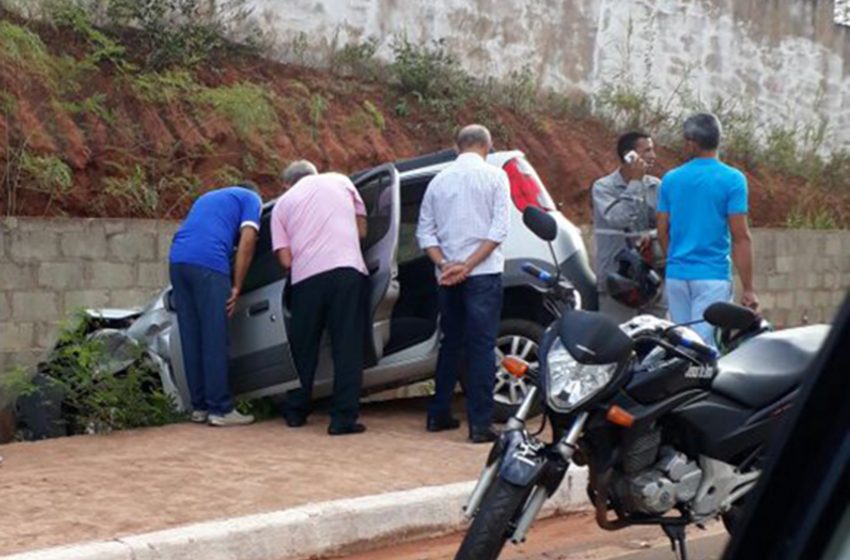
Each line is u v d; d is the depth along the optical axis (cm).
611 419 503
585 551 636
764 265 1427
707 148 795
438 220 805
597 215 887
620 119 1486
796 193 1584
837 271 1496
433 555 635
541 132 1390
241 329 892
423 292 897
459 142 819
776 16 1631
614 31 1503
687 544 650
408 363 876
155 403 888
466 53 1395
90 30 1144
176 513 636
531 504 493
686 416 526
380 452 779
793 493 164
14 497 664
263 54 1270
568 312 519
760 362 552
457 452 780
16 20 1138
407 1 1359
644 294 859
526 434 509
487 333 798
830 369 163
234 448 791
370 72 1325
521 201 890
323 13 1310
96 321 948
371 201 873
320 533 627
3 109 1057
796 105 1653
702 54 1570
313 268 826
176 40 1195
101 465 742
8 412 951
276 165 1172
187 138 1141
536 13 1441
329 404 918
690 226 792
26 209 1045
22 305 990
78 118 1104
